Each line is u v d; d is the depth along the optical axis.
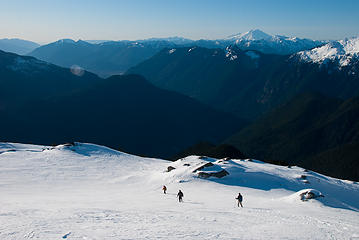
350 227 21.44
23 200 30.17
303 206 34.91
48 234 14.88
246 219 22.41
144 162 80.56
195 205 30.41
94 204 28.72
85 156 80.06
